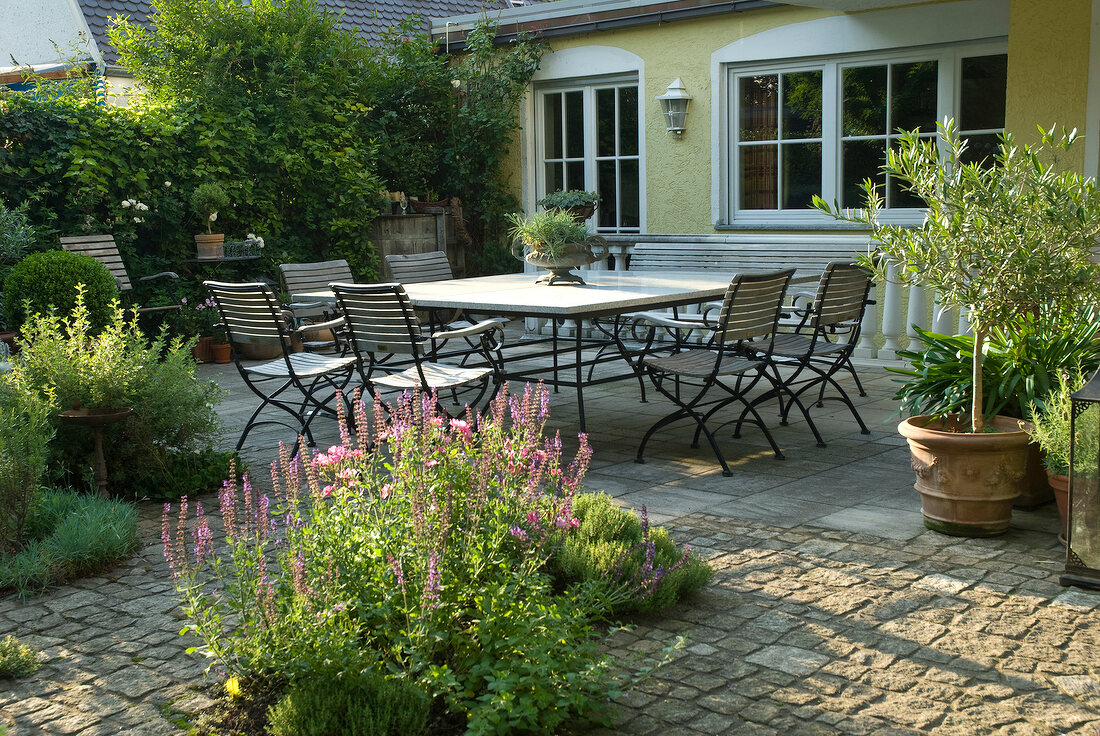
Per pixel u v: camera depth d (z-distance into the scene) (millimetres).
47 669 3078
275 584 2955
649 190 10578
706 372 5352
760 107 9797
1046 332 4633
